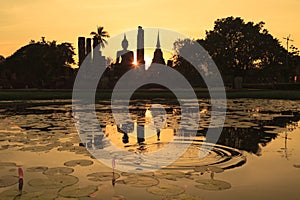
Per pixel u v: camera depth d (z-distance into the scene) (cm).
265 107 2225
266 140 927
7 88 5894
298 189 486
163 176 545
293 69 6469
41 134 1030
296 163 652
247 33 5662
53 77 6072
